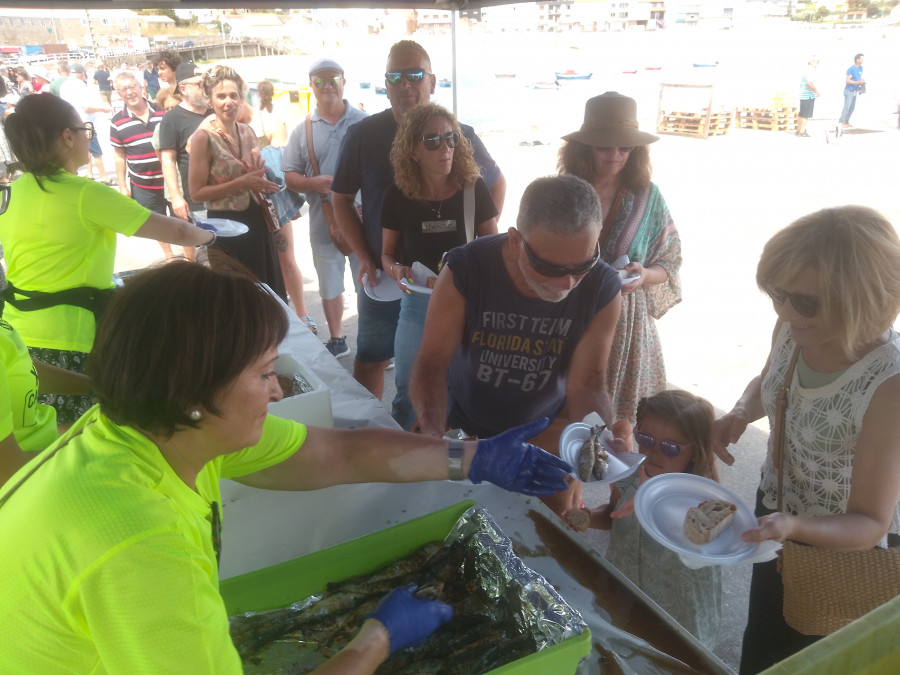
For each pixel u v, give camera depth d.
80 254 2.24
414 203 2.72
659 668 1.15
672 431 1.76
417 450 1.40
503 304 1.85
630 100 2.49
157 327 0.73
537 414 2.07
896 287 1.21
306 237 7.58
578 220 1.56
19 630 0.76
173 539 0.75
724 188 9.18
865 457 1.29
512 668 1.02
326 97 4.08
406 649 1.15
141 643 0.72
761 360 4.36
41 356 2.25
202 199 3.93
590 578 1.35
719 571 1.73
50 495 0.74
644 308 2.64
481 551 1.32
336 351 4.46
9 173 2.48
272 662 1.16
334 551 1.33
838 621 1.41
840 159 10.99
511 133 12.99
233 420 0.81
